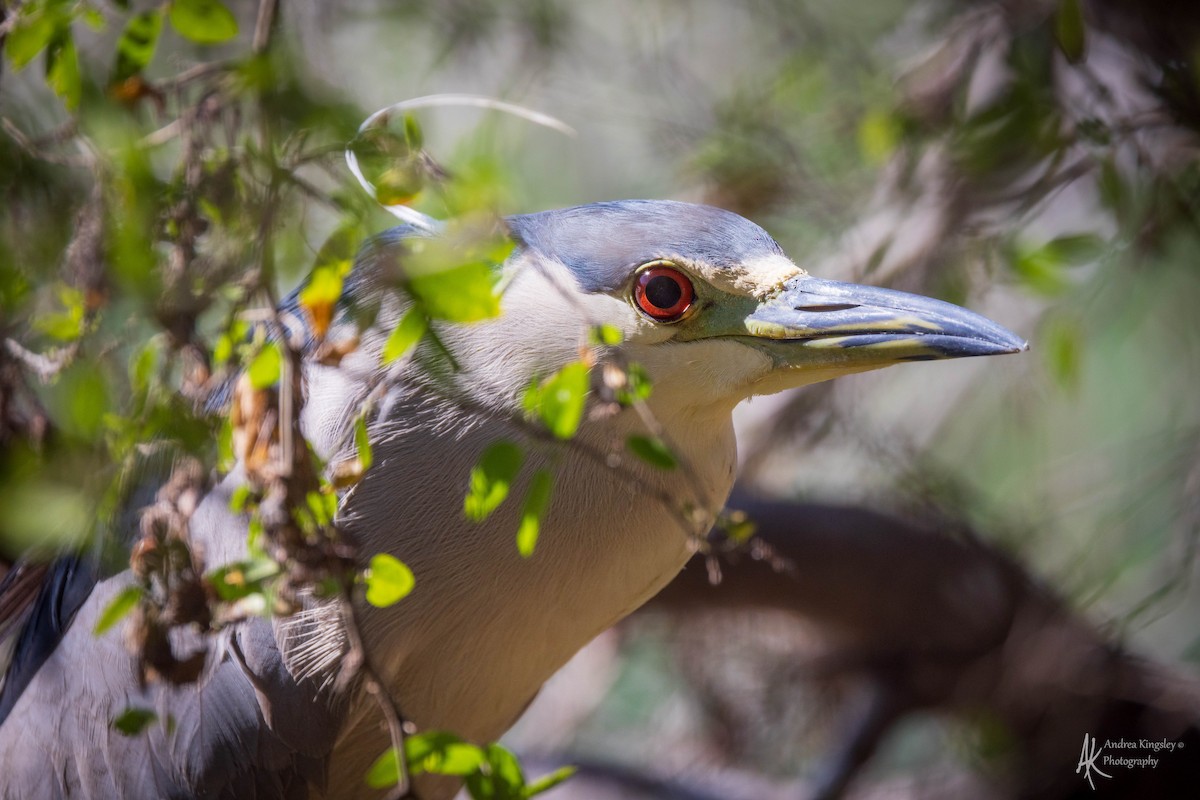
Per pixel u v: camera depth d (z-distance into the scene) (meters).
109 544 6.06
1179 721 10.05
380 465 5.73
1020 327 10.21
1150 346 10.99
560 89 10.51
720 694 11.01
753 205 10.16
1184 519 9.34
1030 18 8.93
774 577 10.27
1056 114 8.24
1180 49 8.74
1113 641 10.12
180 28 4.50
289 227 4.74
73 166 5.08
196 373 4.55
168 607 4.75
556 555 5.86
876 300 5.91
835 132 10.31
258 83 4.33
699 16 11.22
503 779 4.43
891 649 10.63
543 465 5.72
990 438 11.06
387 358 4.34
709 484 6.08
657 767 10.86
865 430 10.45
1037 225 9.30
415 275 4.25
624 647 11.02
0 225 4.91
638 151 10.95
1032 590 10.34
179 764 5.95
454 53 9.90
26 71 5.82
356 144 4.46
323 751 5.87
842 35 10.73
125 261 4.41
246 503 4.52
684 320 5.83
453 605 5.84
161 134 4.57
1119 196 8.04
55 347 5.09
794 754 11.03
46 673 6.33
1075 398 8.91
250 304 4.45
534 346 5.73
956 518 10.35
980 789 10.58
